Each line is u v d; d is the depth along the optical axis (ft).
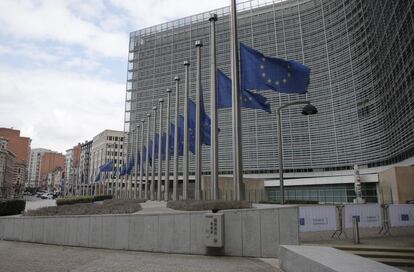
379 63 160.35
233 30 60.03
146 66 247.70
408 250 41.52
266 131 214.90
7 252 40.91
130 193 202.49
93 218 45.85
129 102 263.70
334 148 195.72
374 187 171.83
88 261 34.12
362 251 42.47
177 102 104.53
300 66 55.62
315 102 206.18
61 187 568.00
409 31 116.57
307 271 23.76
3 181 420.77
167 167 116.37
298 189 200.75
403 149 145.28
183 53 228.63
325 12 206.28
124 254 38.91
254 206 46.91
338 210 56.90
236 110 56.90
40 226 51.57
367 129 180.14
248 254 36.81
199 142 75.72
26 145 613.11
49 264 32.58
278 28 220.64
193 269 29.81
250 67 57.82
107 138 405.39
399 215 63.10
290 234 36.11
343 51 195.62
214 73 66.18
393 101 147.23
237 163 55.11
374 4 154.81
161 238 40.60
